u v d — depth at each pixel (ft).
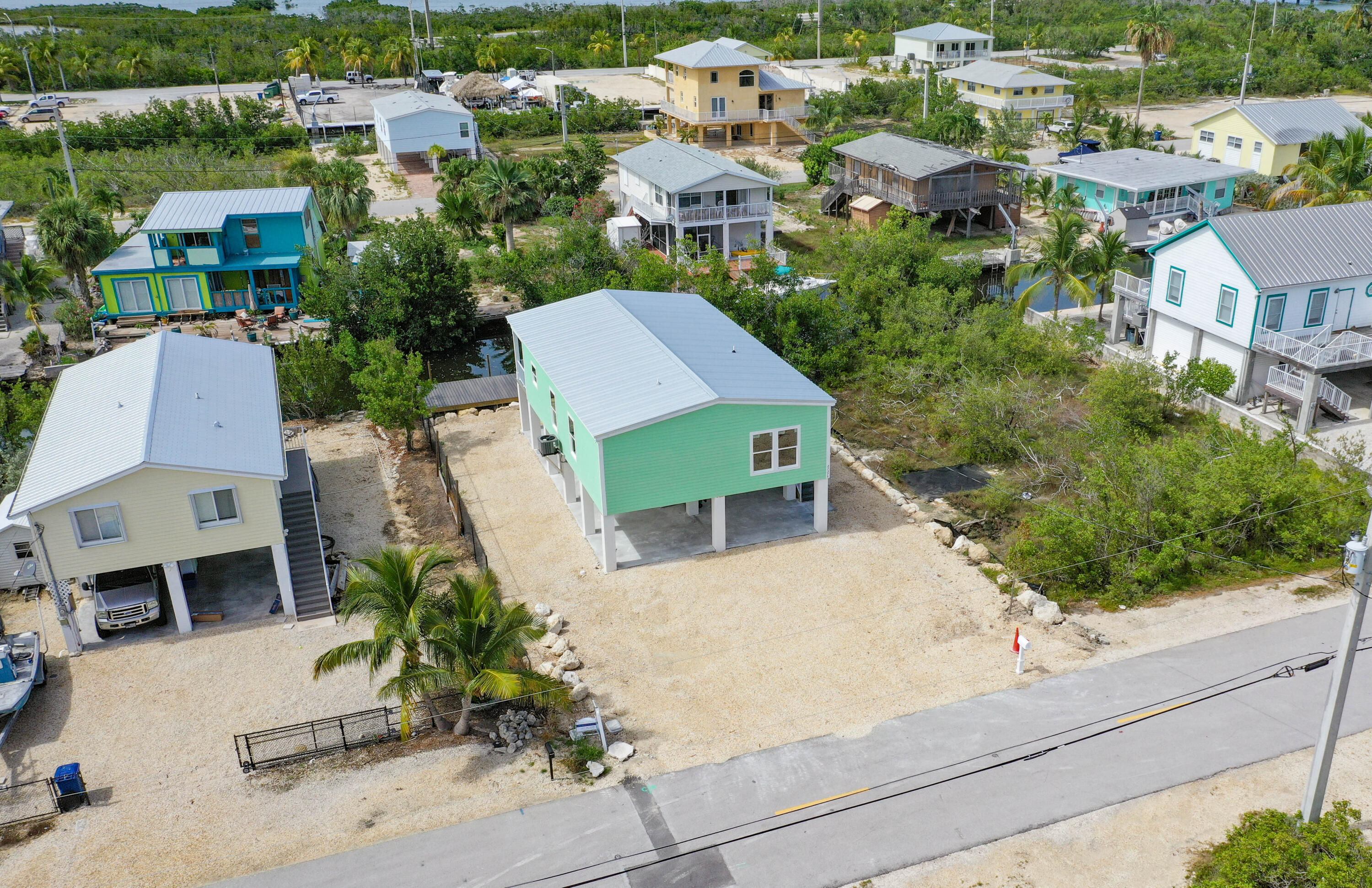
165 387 102.27
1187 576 97.86
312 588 98.84
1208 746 73.46
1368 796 67.72
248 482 90.63
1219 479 100.83
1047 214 225.97
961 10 523.70
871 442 132.87
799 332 152.56
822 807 69.36
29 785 74.64
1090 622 90.89
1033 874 63.36
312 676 86.63
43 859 67.46
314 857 66.74
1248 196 233.14
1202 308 136.26
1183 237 137.08
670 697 82.38
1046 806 68.74
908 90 343.26
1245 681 80.33
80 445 94.17
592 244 178.81
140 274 167.73
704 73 298.15
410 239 165.58
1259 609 90.94
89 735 80.33
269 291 174.40
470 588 75.25
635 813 69.46
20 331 167.43
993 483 117.19
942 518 112.27
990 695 80.64
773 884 63.21
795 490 115.24
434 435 131.75
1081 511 102.68
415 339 165.68
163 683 86.79
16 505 86.99
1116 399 126.93
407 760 76.38
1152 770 71.46
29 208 237.04
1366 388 137.49
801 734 77.15
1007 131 283.18
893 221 176.04
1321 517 99.50
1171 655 84.53
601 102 357.41
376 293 165.37
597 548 105.70
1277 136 237.66
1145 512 100.99
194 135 305.32
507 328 182.39
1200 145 261.24
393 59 420.36
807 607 94.68
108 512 87.71
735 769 73.51
